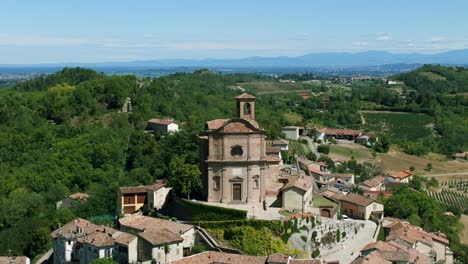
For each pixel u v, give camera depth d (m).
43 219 161.38
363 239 136.12
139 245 115.62
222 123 135.38
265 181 136.75
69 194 188.25
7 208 173.50
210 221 125.12
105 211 165.50
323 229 128.12
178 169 138.50
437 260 143.12
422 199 183.50
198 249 117.06
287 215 126.62
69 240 129.12
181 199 134.88
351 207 157.25
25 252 152.62
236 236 121.88
